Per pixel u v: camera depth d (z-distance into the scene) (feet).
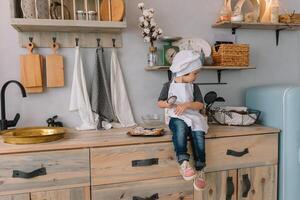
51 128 5.42
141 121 6.59
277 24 6.64
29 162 4.45
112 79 6.17
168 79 6.72
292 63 7.54
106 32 6.19
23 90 5.39
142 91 6.58
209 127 5.96
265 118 6.30
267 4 6.84
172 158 5.12
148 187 5.03
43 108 6.02
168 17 6.59
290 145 5.72
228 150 5.45
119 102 6.27
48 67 5.86
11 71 5.81
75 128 6.00
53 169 4.57
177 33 6.66
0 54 5.74
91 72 6.21
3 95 5.47
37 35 5.83
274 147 5.77
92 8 6.07
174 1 6.61
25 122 5.95
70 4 5.89
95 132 5.61
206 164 5.34
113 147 4.82
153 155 5.02
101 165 4.78
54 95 6.06
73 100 5.97
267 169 5.74
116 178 4.86
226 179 5.49
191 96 5.47
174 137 5.06
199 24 6.80
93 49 6.20
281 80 7.52
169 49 6.29
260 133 5.64
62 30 5.83
